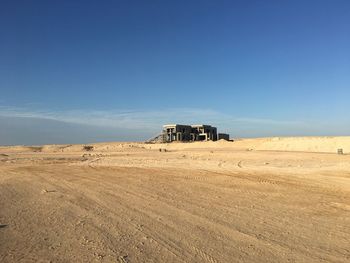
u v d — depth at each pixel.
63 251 7.73
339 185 17.38
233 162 35.19
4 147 106.69
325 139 60.41
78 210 12.10
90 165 33.69
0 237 8.89
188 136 119.19
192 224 9.94
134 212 11.61
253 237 8.59
